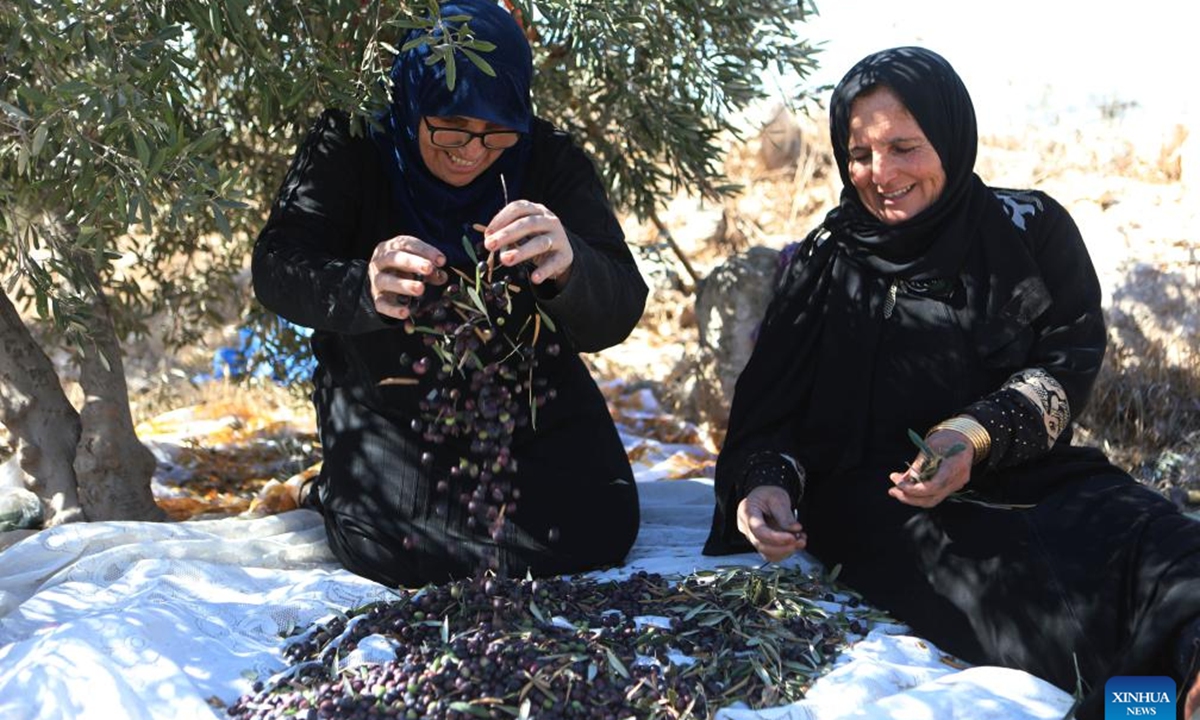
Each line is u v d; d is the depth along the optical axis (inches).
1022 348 97.3
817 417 102.4
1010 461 93.1
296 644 89.5
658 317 269.7
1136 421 176.4
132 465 126.6
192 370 234.8
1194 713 74.1
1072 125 302.4
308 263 96.7
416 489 104.6
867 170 97.2
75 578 103.1
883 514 96.8
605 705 78.6
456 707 76.7
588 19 119.8
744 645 87.6
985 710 79.0
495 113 96.3
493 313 101.8
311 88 108.9
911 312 99.6
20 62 97.2
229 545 109.7
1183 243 200.7
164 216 136.3
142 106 89.8
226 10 102.3
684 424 196.9
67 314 107.2
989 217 98.4
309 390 171.6
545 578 104.2
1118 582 82.4
